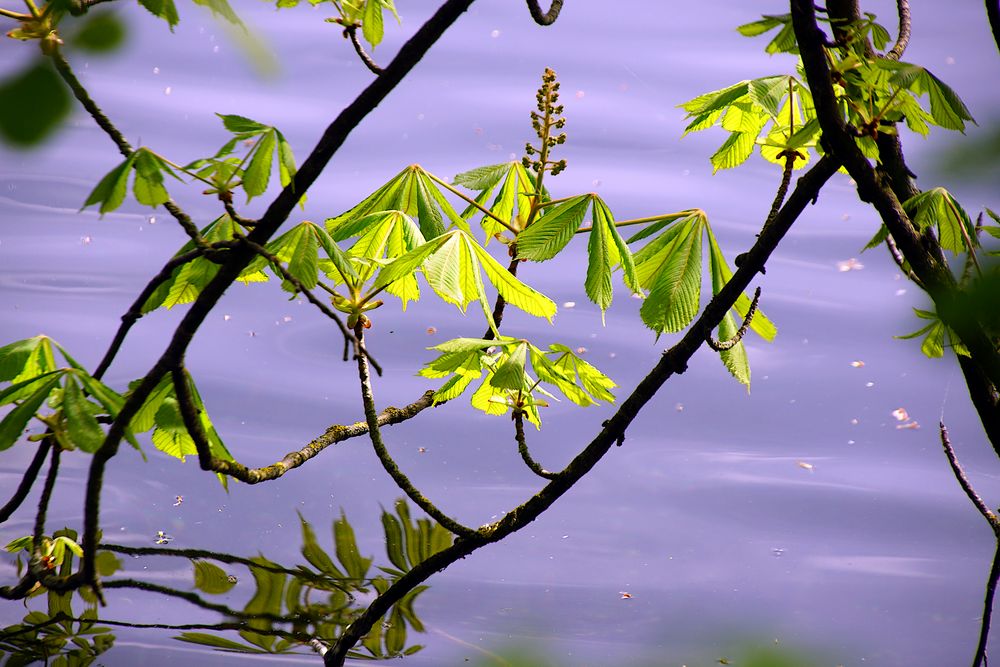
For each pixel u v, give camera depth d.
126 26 3.53
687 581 6.04
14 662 5.86
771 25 5.69
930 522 6.16
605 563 6.06
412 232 5.92
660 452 6.28
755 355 6.50
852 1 5.79
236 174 5.66
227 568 6.01
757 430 6.33
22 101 3.03
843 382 6.44
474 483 6.19
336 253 5.78
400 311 6.54
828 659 5.91
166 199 5.62
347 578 6.01
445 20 5.64
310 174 5.66
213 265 5.89
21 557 6.00
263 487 6.15
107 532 6.05
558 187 7.18
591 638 5.93
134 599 5.96
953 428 6.34
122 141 5.65
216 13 5.12
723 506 6.18
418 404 6.01
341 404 6.32
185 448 5.85
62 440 5.68
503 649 5.91
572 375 5.89
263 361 6.40
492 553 6.07
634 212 6.96
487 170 6.00
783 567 6.07
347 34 5.84
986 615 5.85
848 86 5.75
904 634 5.96
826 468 6.26
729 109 5.96
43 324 6.41
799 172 7.63
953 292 3.62
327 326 6.49
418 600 5.99
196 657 5.88
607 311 6.57
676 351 5.82
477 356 5.88
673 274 5.90
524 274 6.66
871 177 5.70
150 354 6.38
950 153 3.09
